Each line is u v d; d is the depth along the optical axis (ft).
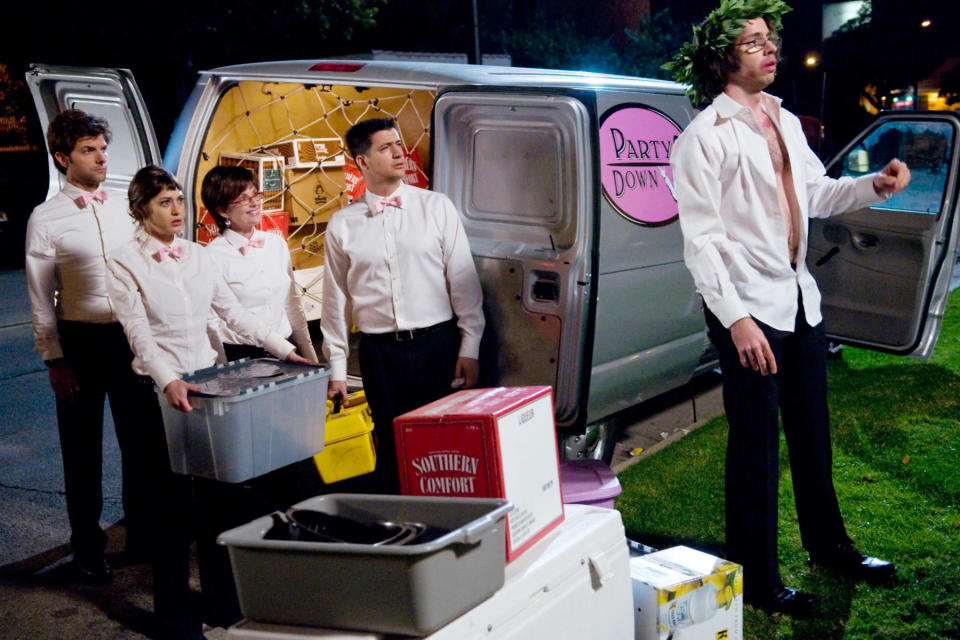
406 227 11.37
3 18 42.73
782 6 9.68
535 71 14.30
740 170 9.73
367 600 6.52
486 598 6.97
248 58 48.78
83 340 11.65
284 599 6.82
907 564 11.09
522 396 8.12
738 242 9.92
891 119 14.60
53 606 11.55
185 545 10.67
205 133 15.40
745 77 9.84
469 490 7.70
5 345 26.50
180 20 43.93
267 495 11.09
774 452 10.18
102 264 11.57
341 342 12.02
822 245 14.88
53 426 18.90
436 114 12.10
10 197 44.75
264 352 12.03
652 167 13.42
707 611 8.86
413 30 53.42
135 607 11.49
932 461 14.15
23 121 49.08
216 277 10.96
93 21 42.37
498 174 11.91
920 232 13.58
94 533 12.07
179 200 10.36
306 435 10.04
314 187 17.58
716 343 10.30
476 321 11.62
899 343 14.16
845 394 17.88
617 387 13.08
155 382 9.57
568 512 8.75
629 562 8.84
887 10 69.82
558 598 7.65
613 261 12.48
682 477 14.39
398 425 7.94
